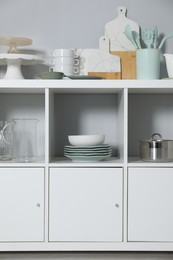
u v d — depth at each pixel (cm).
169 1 243
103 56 240
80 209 209
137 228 209
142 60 216
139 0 242
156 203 209
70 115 244
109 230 209
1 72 241
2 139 222
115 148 245
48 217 209
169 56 218
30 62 231
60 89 217
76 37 242
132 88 212
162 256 210
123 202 209
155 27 222
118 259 205
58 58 230
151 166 209
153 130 244
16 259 204
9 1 241
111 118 244
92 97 244
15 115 243
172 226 209
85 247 209
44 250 210
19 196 208
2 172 208
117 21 241
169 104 244
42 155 244
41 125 244
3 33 241
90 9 242
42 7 242
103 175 209
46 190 208
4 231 209
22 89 218
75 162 214
